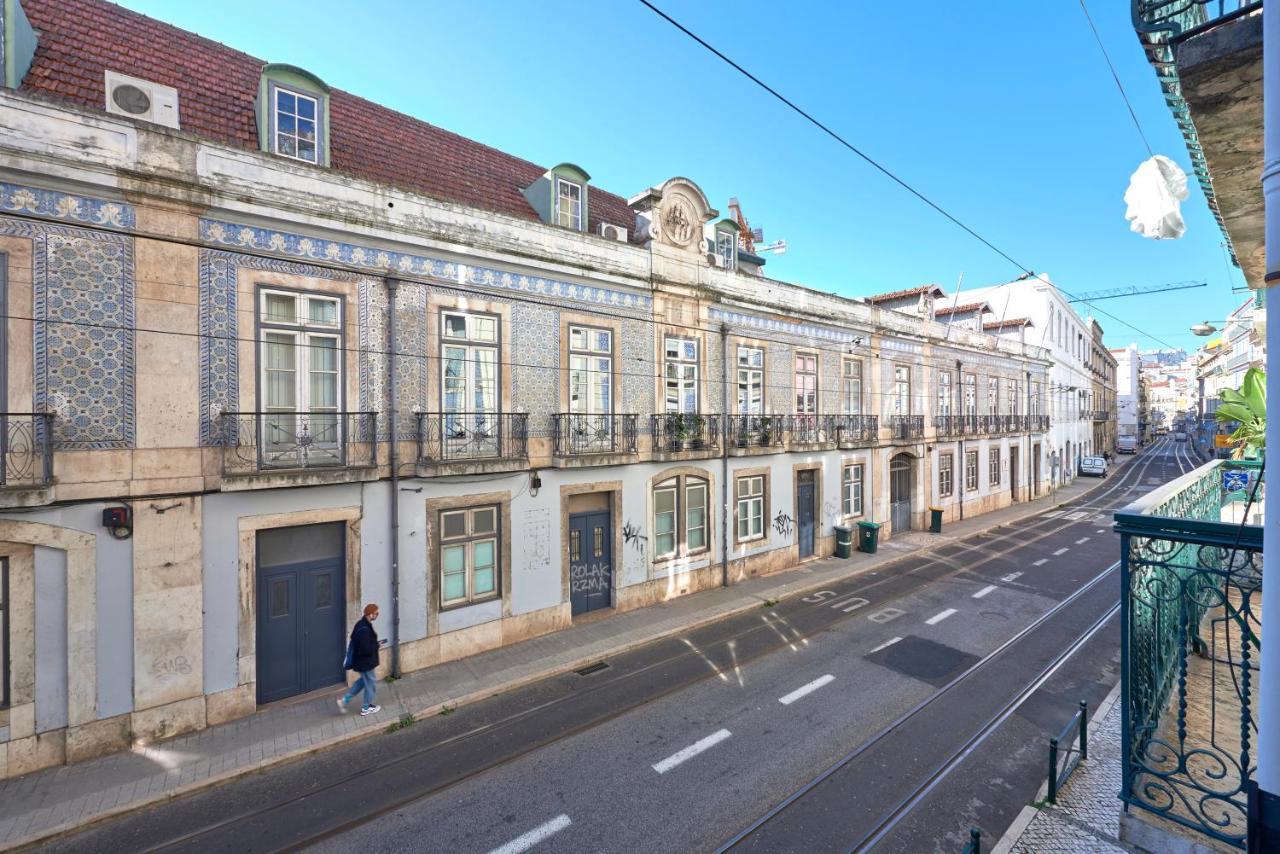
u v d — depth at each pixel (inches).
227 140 332.5
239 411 320.8
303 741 298.2
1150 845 162.2
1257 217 193.9
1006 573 602.9
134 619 292.7
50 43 318.7
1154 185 188.7
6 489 257.0
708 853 221.0
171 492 301.4
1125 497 1177.4
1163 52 144.5
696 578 547.2
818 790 255.4
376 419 361.4
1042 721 306.7
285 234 336.5
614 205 577.3
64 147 276.1
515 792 259.6
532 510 434.9
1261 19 117.3
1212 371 1647.4
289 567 344.5
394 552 368.5
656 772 271.4
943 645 411.5
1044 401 1226.6
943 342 886.4
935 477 866.8
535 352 437.4
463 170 466.3
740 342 587.8
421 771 277.0
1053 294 1291.8
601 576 489.1
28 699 271.7
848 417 705.0
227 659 317.7
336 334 353.7
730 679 365.4
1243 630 145.6
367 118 439.5
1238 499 372.5
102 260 286.7
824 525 680.4
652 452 510.0
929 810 240.4
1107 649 399.9
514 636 425.1
